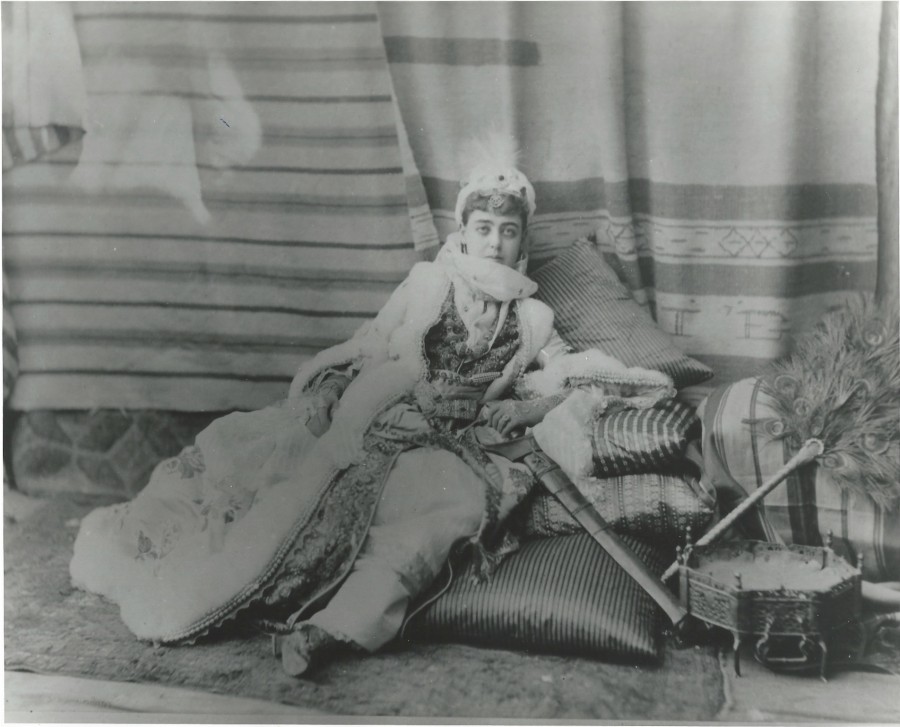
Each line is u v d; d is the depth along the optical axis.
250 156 2.43
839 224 2.33
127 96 2.43
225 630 2.12
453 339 2.29
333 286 2.44
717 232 2.36
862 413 2.15
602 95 2.33
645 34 2.31
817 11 2.26
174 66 2.42
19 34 2.41
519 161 2.38
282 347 2.46
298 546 2.11
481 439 2.22
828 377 2.20
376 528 2.12
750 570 2.09
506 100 2.36
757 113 2.31
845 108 2.29
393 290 2.43
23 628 2.17
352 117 2.40
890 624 2.10
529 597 2.03
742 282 2.35
